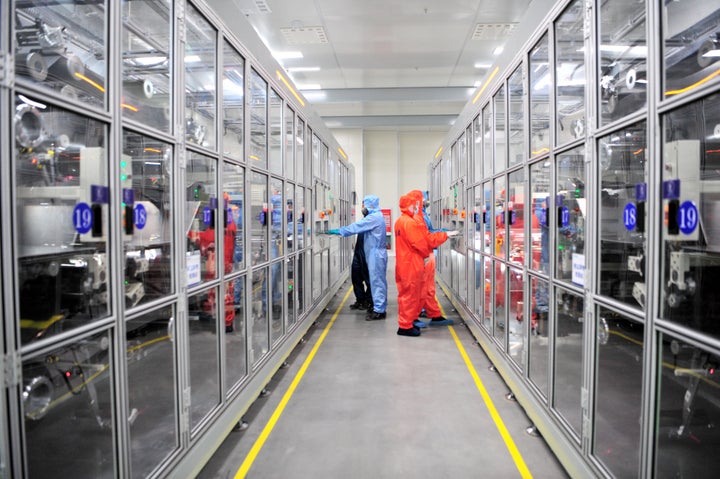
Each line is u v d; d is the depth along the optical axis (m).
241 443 2.56
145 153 1.96
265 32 6.57
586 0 1.91
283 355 3.71
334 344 4.58
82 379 1.60
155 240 1.94
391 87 8.88
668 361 1.47
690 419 1.50
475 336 4.56
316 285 5.48
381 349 4.39
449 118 11.00
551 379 2.35
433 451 2.46
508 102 3.18
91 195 1.45
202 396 2.43
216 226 2.38
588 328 1.93
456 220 5.90
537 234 2.69
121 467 1.56
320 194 5.68
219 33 2.36
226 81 2.78
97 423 1.60
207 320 2.43
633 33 1.90
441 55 7.53
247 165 2.80
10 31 1.11
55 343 1.27
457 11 5.89
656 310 1.45
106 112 1.48
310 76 8.70
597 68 1.86
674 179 1.41
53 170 1.52
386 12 5.94
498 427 2.74
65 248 1.53
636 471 1.77
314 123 5.21
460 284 5.63
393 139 12.99
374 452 2.45
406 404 3.09
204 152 2.22
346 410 2.99
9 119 1.12
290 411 2.98
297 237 4.26
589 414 1.90
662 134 1.44
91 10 1.81
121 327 1.55
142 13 2.05
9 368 1.12
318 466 2.32
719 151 1.46
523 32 2.76
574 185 2.26
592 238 1.90
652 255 1.46
